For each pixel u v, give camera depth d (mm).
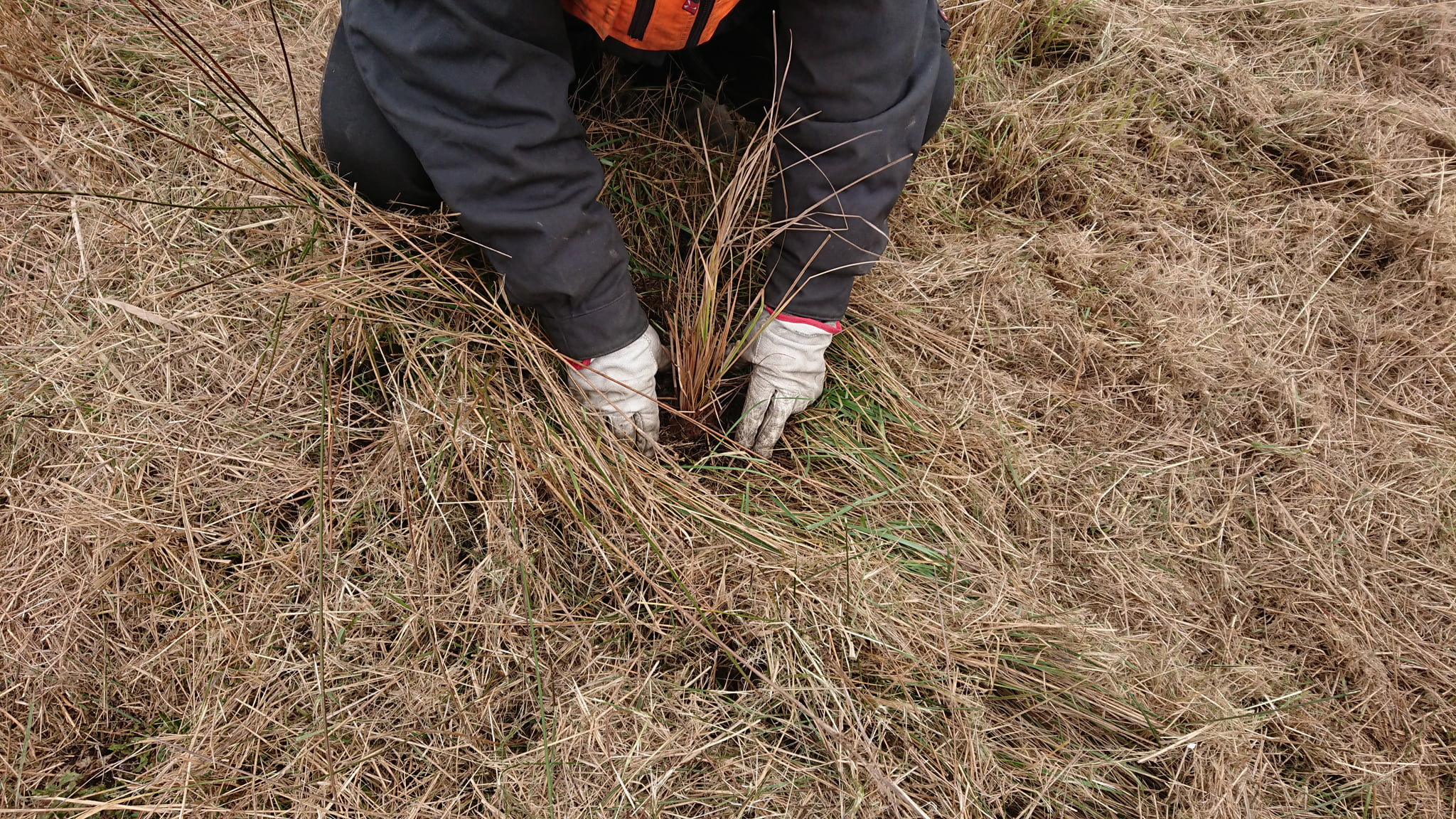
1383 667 1409
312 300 1321
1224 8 2258
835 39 1077
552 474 1279
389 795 1118
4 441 1297
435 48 1006
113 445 1291
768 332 1385
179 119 1594
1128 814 1209
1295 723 1336
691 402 1424
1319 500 1572
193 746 1113
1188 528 1524
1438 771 1330
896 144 1205
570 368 1344
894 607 1287
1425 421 1709
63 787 1105
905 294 1676
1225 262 1864
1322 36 2250
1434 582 1498
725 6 1103
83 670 1172
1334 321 1817
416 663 1191
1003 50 2064
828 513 1418
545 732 1091
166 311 1374
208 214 1469
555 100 1085
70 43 1651
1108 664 1295
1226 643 1402
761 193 1505
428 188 1297
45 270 1432
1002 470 1506
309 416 1343
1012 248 1777
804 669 1216
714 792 1138
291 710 1154
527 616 1217
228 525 1267
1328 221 1921
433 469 1282
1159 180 1971
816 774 1170
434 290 1313
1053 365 1667
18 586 1204
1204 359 1693
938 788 1168
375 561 1260
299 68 1673
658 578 1284
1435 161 2020
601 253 1193
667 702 1193
